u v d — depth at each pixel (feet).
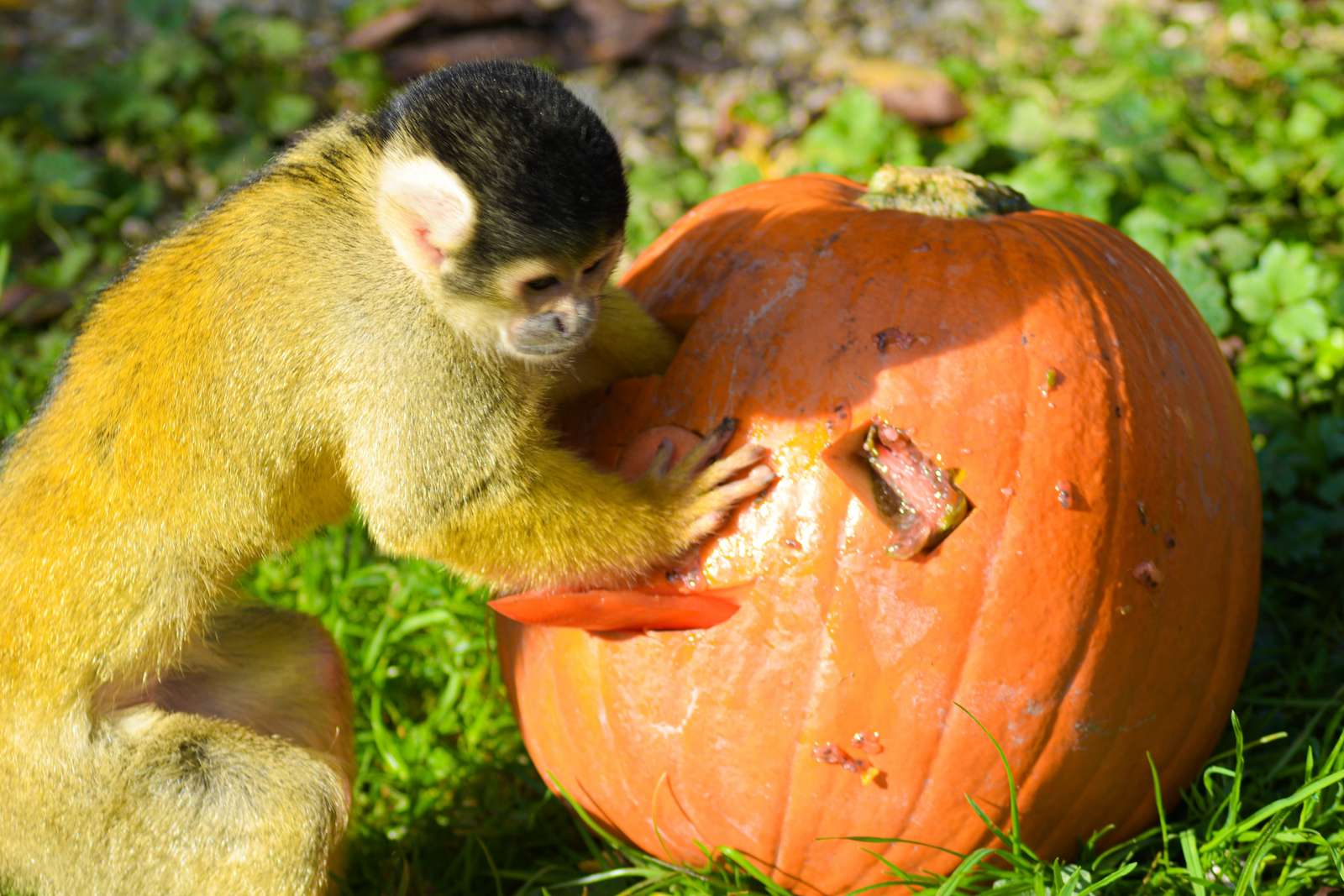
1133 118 3.06
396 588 2.60
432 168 2.05
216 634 2.29
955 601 2.00
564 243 2.05
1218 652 2.11
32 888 2.22
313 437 2.15
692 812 2.09
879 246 2.08
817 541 2.02
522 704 2.20
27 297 3.14
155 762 2.19
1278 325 2.71
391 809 2.38
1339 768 2.13
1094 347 2.05
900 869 2.08
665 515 2.05
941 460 2.01
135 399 2.17
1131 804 2.11
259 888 2.16
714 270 2.14
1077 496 2.02
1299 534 2.49
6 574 2.20
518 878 2.26
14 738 2.20
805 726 2.03
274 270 2.14
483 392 2.11
